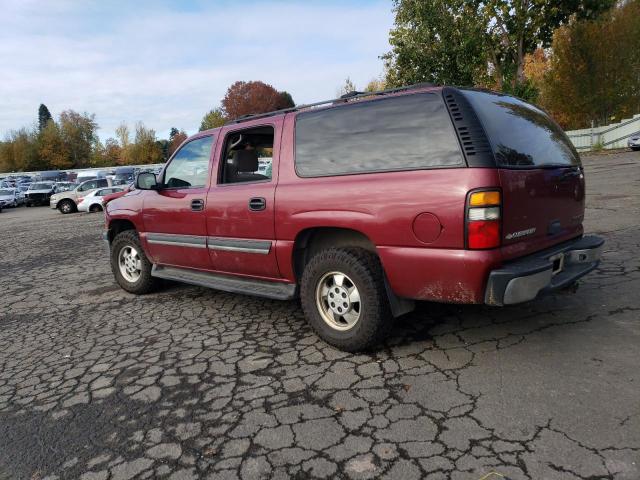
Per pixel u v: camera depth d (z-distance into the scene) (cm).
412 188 322
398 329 411
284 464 249
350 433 270
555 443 245
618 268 523
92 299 616
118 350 428
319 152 384
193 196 487
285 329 443
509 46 2086
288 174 403
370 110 358
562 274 353
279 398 316
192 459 260
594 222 784
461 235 303
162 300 577
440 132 320
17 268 906
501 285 299
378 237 339
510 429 260
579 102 2933
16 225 1980
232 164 480
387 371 339
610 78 2833
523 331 385
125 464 261
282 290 421
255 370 361
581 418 263
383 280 352
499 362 337
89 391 351
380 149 348
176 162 527
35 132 7588
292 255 402
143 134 7825
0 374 399
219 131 482
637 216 802
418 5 1844
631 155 2186
